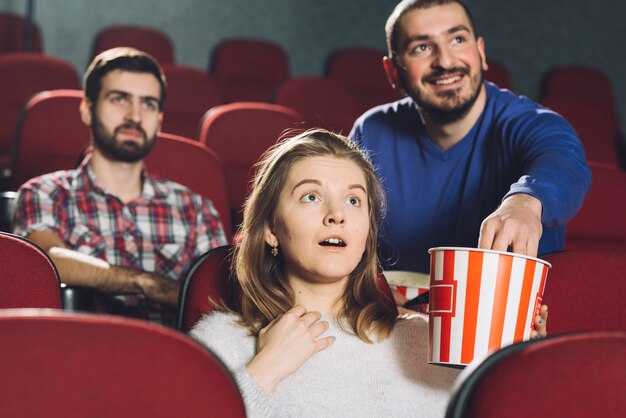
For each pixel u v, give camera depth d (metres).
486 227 1.11
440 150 1.61
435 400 1.13
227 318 1.17
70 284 1.81
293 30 5.18
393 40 1.59
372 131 1.69
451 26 1.54
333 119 3.75
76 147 2.45
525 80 5.40
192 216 2.04
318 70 5.22
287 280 1.18
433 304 1.02
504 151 1.55
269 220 1.17
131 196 2.02
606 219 2.10
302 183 1.14
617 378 0.70
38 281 1.20
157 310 1.88
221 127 2.76
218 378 0.73
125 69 2.02
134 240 1.98
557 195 1.24
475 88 1.55
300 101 3.74
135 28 4.47
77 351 0.69
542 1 5.40
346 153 1.16
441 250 1.01
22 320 0.69
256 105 2.85
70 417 0.68
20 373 0.68
